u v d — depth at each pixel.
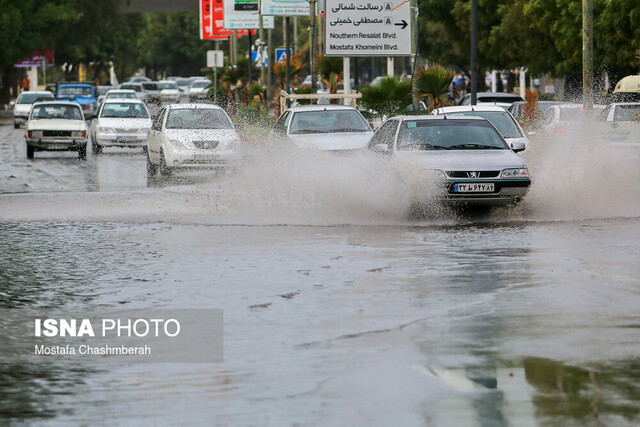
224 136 58.38
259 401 14.60
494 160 37.66
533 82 163.25
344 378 15.73
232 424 13.56
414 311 20.80
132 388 15.54
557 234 32.59
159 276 25.66
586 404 14.09
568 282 23.78
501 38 106.69
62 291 23.83
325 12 74.56
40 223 37.81
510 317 20.03
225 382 15.71
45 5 178.88
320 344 18.08
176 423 13.69
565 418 13.48
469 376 15.70
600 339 18.05
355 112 54.91
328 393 14.92
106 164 73.69
